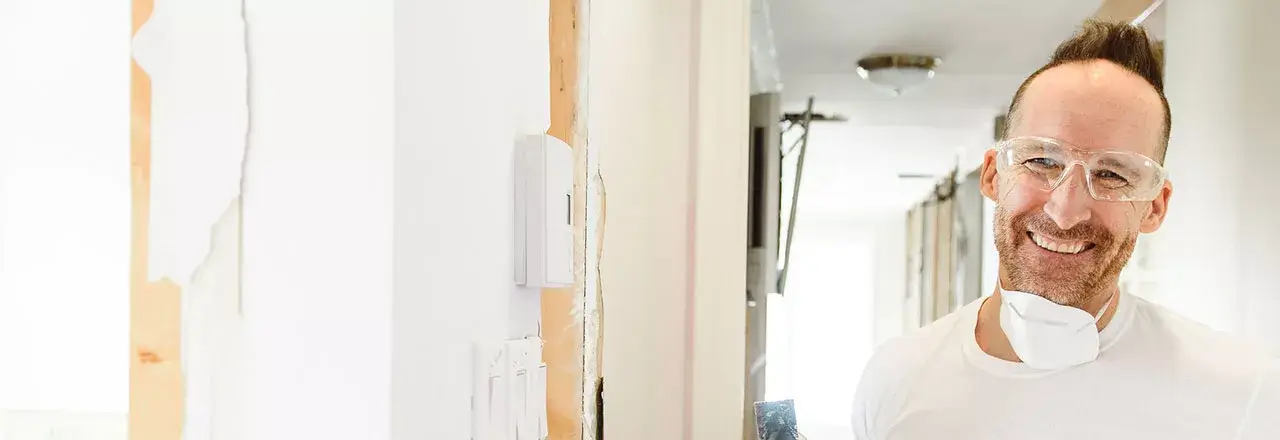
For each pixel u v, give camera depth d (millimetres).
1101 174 1246
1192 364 1229
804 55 1436
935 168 1367
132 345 560
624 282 1343
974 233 1331
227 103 546
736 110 1450
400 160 521
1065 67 1275
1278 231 1197
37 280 636
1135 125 1239
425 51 551
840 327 1415
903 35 1386
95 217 625
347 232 524
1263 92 1207
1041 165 1275
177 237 553
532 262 719
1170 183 1234
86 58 617
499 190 685
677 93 1454
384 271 518
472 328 634
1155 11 1245
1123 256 1245
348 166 523
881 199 1402
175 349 553
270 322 539
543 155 720
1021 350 1287
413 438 548
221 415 548
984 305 1319
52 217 629
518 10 733
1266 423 1204
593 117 1092
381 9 517
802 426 1423
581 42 906
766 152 1454
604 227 1200
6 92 628
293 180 534
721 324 1455
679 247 1452
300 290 534
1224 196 1215
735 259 1454
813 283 1430
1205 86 1226
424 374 560
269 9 541
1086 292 1255
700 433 1450
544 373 784
